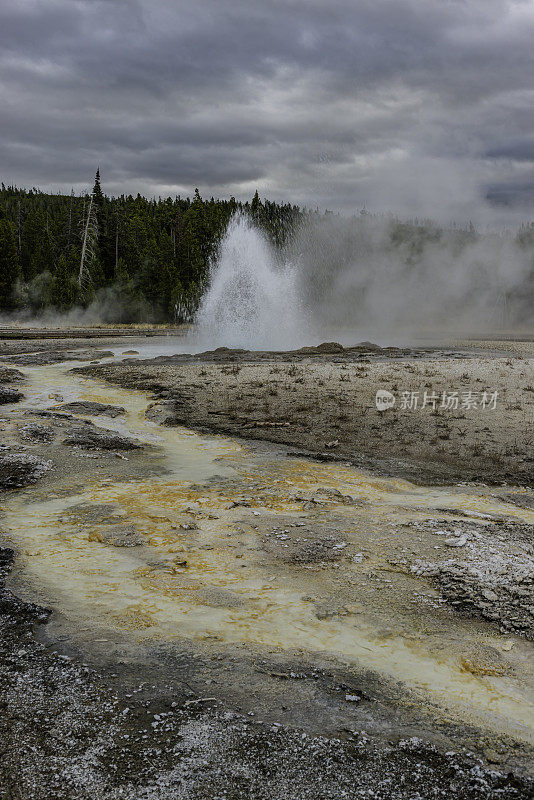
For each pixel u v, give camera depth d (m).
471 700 5.39
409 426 17.36
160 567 8.15
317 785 4.25
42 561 8.30
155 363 30.06
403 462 14.23
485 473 13.46
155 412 19.19
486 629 6.61
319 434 16.70
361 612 6.98
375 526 9.86
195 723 4.88
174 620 6.72
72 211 77.75
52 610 6.87
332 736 4.79
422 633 6.52
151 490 11.66
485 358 34.56
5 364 28.98
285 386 22.75
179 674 5.63
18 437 15.00
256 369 26.84
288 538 9.22
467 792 4.22
